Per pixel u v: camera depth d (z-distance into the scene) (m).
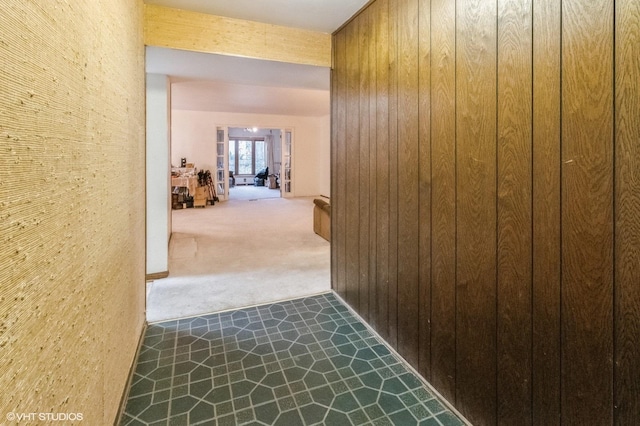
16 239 0.69
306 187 10.91
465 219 1.63
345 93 2.79
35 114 0.77
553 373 1.25
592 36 1.08
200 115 9.29
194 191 8.46
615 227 1.04
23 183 0.72
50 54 0.84
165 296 3.13
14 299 0.68
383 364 2.12
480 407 1.59
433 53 1.79
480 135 1.52
